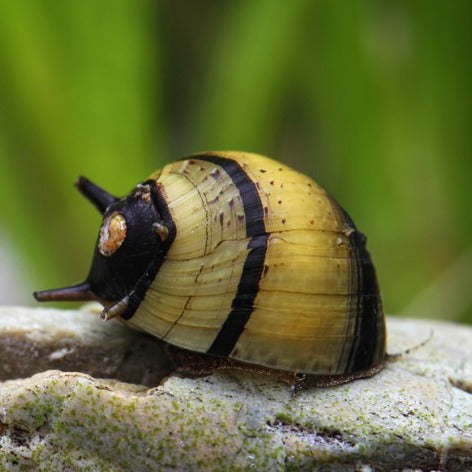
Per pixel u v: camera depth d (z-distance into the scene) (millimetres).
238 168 105
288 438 103
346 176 149
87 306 118
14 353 110
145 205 104
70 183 135
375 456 103
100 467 102
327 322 103
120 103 134
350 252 104
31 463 102
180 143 164
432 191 142
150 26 136
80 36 132
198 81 166
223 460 102
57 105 133
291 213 104
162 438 102
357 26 139
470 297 139
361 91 142
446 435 103
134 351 111
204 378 105
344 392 105
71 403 102
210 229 103
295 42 142
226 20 154
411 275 144
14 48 130
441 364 110
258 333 103
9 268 156
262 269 103
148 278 104
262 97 143
